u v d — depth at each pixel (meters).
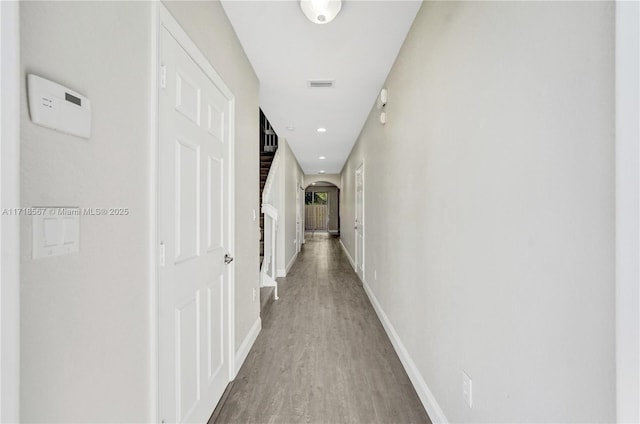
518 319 0.95
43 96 0.66
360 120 4.23
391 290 2.71
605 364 0.65
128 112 0.97
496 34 1.05
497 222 1.06
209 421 1.65
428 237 1.75
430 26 1.70
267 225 4.26
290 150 6.19
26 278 0.64
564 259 0.76
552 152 0.80
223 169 1.89
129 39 0.97
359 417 1.70
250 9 1.89
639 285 0.56
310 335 2.81
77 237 0.77
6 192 0.57
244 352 2.34
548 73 0.81
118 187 0.92
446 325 1.50
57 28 0.70
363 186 4.60
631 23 0.56
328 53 2.42
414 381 1.98
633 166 0.56
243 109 2.36
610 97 0.64
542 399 0.85
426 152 1.78
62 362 0.73
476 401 1.21
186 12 1.38
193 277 1.45
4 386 0.56
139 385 1.03
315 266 6.37
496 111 1.06
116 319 0.92
